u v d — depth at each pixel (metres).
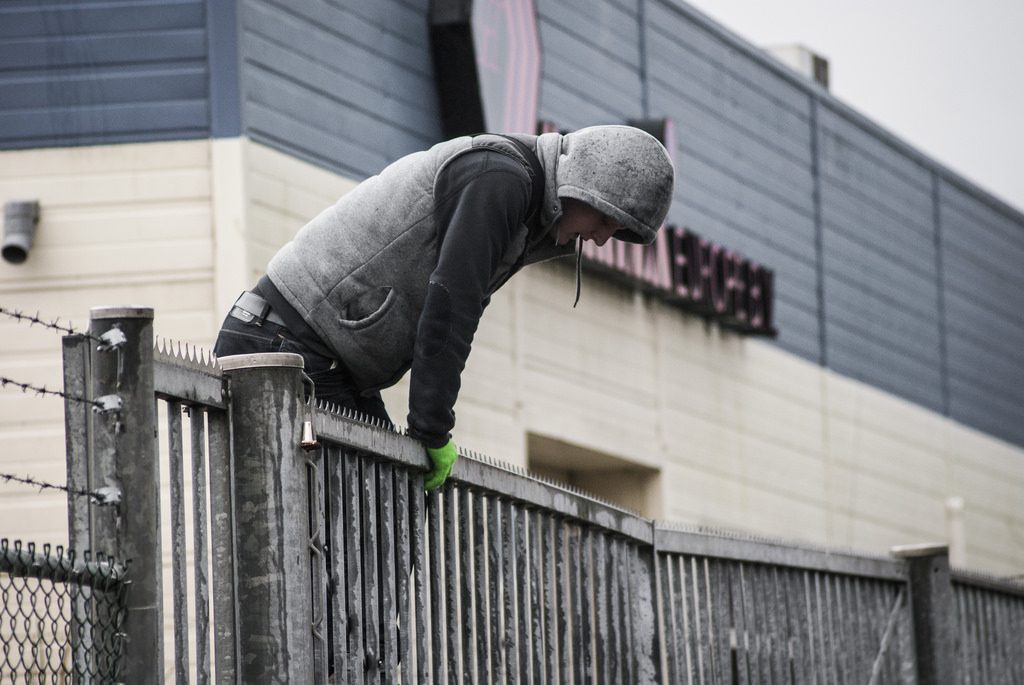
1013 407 41.59
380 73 23.70
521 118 25.48
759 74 32.97
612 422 27.86
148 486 6.02
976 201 40.94
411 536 7.55
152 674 5.95
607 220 7.89
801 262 33.78
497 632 8.12
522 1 25.67
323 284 7.67
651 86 29.83
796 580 11.40
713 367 30.66
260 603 6.43
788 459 32.53
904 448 36.56
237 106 21.45
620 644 9.34
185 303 21.16
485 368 25.33
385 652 7.27
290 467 6.54
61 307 21.19
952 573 13.16
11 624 5.57
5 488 20.73
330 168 22.69
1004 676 13.97
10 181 21.44
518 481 8.37
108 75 21.59
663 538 9.81
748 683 10.64
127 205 21.36
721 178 31.42
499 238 7.43
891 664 12.61
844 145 35.69
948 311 39.19
